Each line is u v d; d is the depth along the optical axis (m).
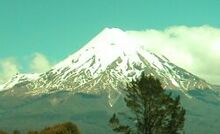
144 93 61.91
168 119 62.00
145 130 62.09
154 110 61.94
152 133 62.09
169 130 61.50
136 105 62.22
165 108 61.91
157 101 61.94
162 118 61.94
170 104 61.91
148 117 62.06
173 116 61.69
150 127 62.09
